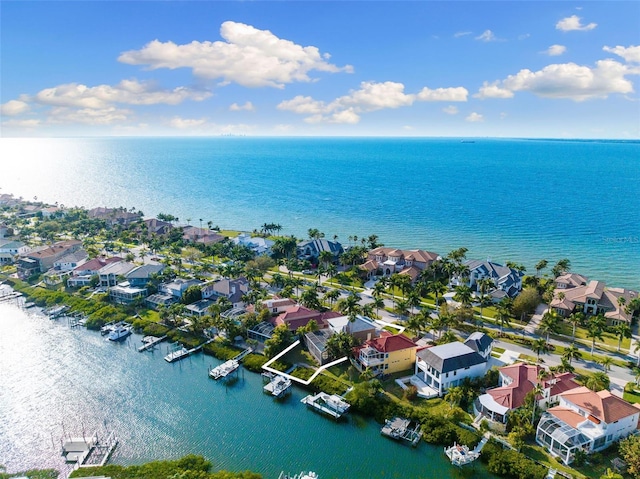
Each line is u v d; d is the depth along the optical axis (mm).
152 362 101500
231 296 132125
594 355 100625
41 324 122562
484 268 146000
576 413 73250
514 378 83000
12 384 92938
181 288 133125
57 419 81688
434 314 124750
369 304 118062
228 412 83062
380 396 84125
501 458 67562
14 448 74250
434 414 79188
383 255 172625
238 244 188250
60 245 179375
